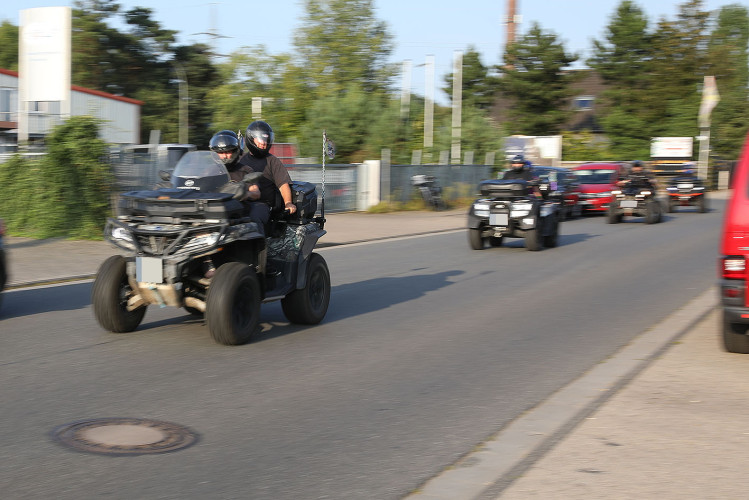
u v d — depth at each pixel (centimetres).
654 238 2042
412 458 497
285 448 513
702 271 1420
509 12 6619
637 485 446
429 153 3997
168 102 7019
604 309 1044
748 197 732
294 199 884
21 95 1875
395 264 1488
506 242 1942
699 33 6544
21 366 708
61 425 549
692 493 436
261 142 859
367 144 3941
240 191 775
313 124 4000
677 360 748
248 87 5075
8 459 483
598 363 753
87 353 757
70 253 1523
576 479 454
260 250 815
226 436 534
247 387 654
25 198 1766
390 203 2919
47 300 1053
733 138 6053
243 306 789
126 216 795
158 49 7288
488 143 4094
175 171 825
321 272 923
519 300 1109
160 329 863
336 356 768
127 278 827
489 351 801
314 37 5306
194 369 705
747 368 718
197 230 755
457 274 1362
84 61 6894
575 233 2188
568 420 566
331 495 439
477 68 6850
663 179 3525
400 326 920
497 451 506
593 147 6438
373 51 5366
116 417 570
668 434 533
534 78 6450
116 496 432
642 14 6762
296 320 908
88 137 1741
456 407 608
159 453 499
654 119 6366
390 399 628
